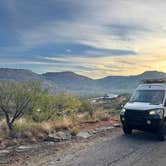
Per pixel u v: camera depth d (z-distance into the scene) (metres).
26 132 12.53
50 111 16.62
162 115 12.36
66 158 9.12
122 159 9.04
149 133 14.16
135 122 12.68
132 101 13.84
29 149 10.37
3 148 10.45
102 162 8.66
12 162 8.73
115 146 10.98
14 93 14.30
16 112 14.47
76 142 11.71
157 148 10.76
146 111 12.38
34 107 15.59
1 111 14.54
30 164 8.52
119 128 15.55
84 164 8.43
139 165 8.38
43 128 13.49
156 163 8.59
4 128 13.41
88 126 16.11
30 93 14.77
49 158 9.16
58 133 12.95
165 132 12.38
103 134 13.61
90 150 10.27
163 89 13.47
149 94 13.58
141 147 10.88
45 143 11.43
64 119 16.48
